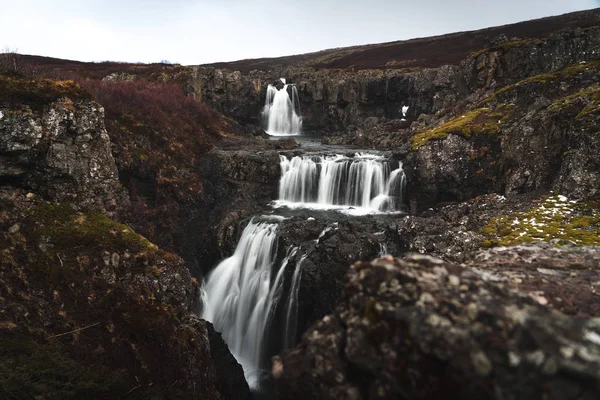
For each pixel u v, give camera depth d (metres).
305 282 15.29
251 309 17.55
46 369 8.73
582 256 6.50
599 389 2.84
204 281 19.52
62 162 14.91
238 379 13.27
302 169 23.19
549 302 4.87
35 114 14.53
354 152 25.33
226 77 42.53
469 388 3.25
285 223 18.23
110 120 20.48
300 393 4.54
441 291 3.91
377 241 15.91
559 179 15.27
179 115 27.08
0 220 12.71
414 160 21.02
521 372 3.11
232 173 23.08
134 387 10.30
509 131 18.48
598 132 14.06
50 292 11.64
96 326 11.36
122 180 19.00
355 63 58.09
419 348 3.58
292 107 46.03
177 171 21.61
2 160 13.61
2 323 10.34
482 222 14.41
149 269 13.16
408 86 39.06
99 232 13.67
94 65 43.22
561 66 22.73
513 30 59.03
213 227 20.20
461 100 28.92
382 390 3.82
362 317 4.20
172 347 11.76
